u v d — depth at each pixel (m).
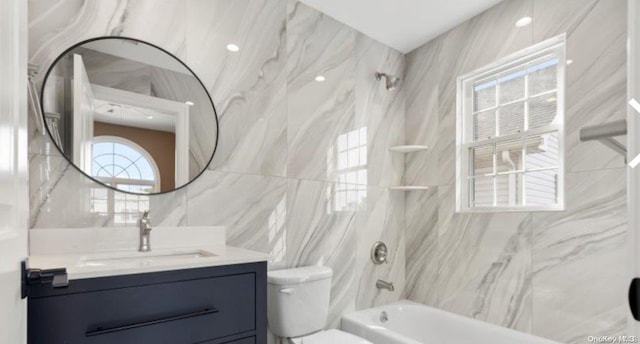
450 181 2.48
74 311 0.99
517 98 2.21
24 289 0.66
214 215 1.80
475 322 2.16
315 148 2.25
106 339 1.03
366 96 2.59
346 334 1.86
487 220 2.21
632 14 0.38
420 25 2.48
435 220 2.56
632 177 0.37
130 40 1.60
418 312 2.47
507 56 2.17
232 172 1.88
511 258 2.07
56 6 1.44
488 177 2.35
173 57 1.71
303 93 2.21
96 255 1.36
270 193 2.02
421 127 2.72
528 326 1.96
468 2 2.21
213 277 1.26
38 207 1.37
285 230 2.07
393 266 2.68
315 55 2.28
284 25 2.14
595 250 1.71
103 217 1.51
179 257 1.52
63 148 1.43
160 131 1.66
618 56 1.67
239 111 1.93
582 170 1.78
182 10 1.76
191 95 1.76
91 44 1.51
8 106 0.58
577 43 1.82
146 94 1.63
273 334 1.95
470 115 2.47
